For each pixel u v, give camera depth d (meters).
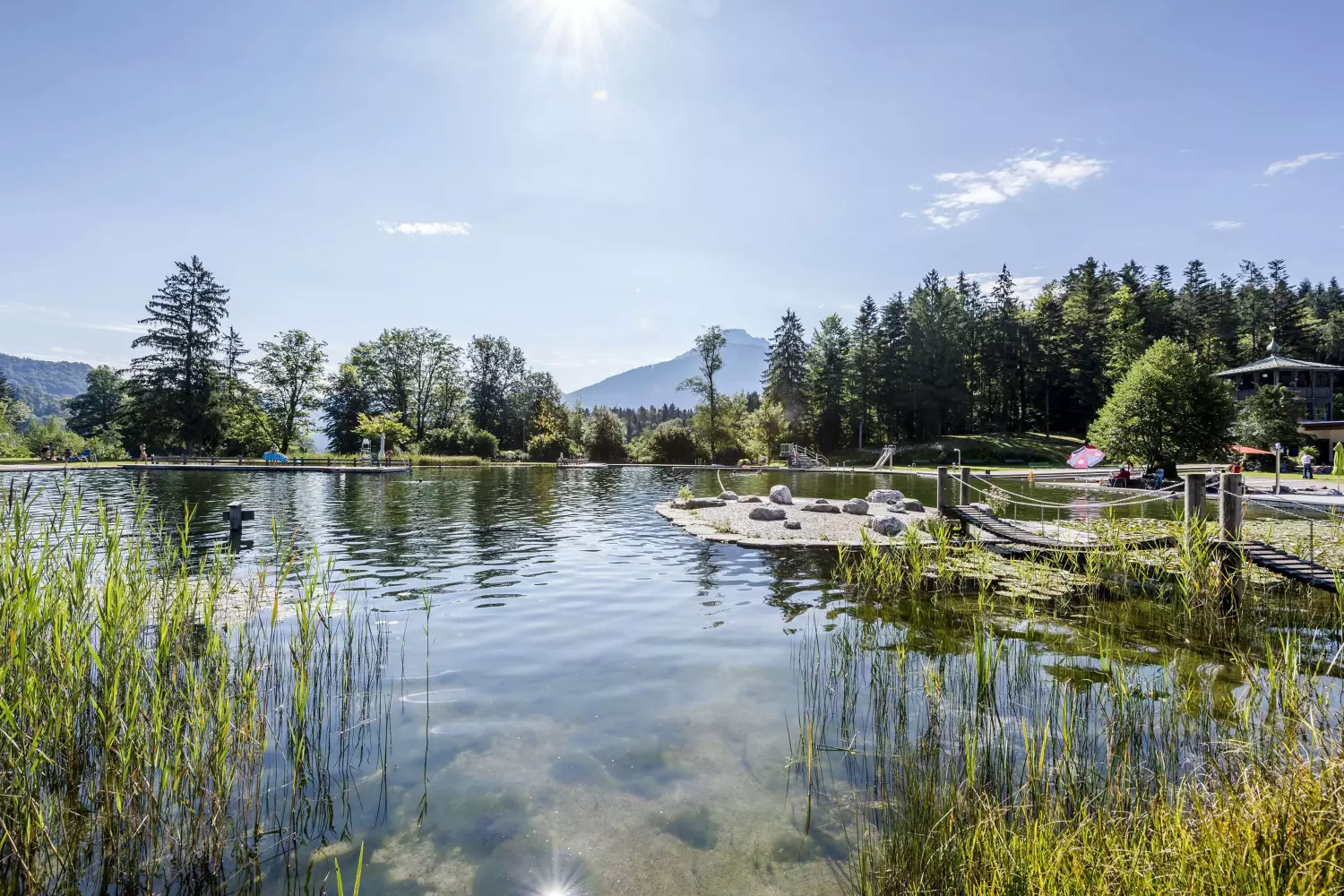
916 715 5.07
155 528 13.77
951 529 12.80
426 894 3.12
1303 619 8.04
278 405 61.50
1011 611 8.36
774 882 3.20
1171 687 5.66
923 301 68.25
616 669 6.12
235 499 21.84
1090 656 6.57
